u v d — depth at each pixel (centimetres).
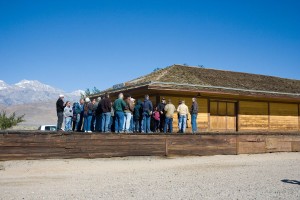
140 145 1528
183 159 1539
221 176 1109
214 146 1716
